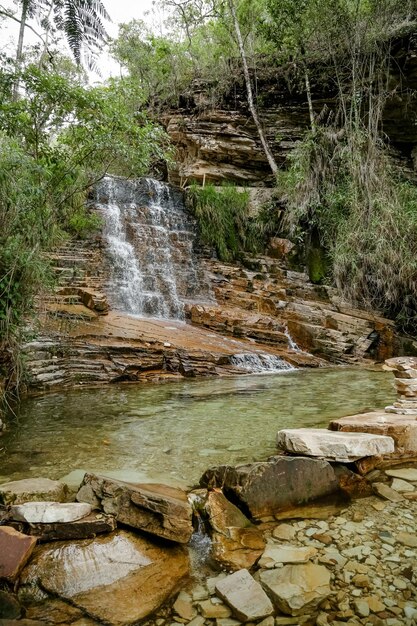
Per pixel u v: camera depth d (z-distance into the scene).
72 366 6.80
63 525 2.15
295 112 13.84
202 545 2.24
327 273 11.83
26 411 5.13
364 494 2.81
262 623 1.68
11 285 4.92
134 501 2.32
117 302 10.59
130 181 13.45
